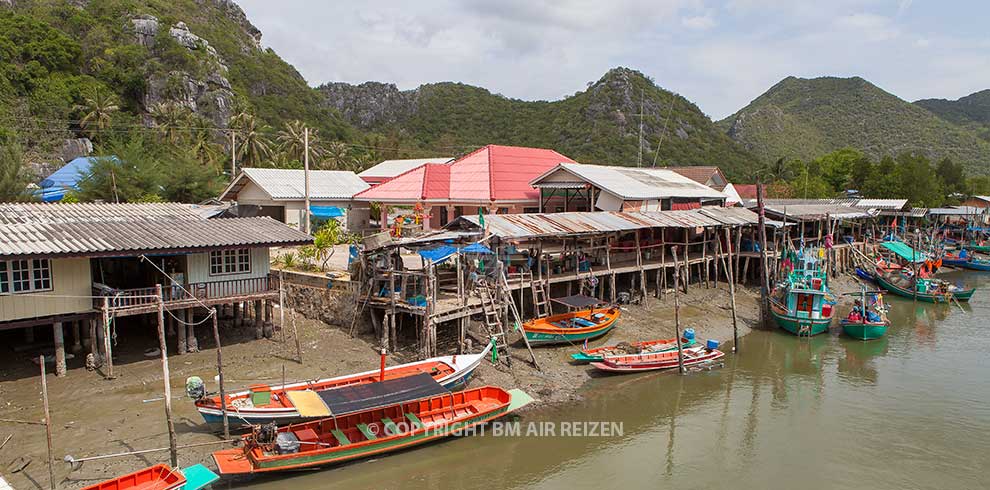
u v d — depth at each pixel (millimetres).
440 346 25688
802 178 80562
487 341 26312
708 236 43812
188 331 23656
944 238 67250
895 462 18875
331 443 17656
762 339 32219
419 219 42219
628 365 25188
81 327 23656
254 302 27625
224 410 17094
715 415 22203
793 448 19703
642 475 17797
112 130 65250
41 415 18156
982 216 72562
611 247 34906
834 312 39500
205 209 36500
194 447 17016
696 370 26641
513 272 29406
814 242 49000
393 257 26562
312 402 17438
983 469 18469
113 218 24922
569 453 18938
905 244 53969
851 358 29406
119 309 21047
